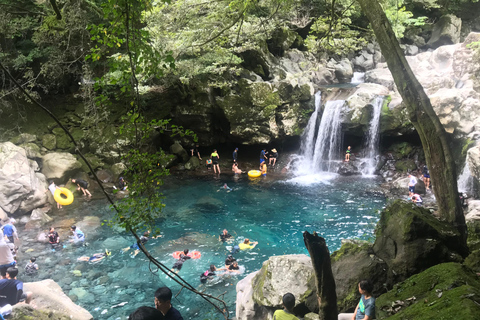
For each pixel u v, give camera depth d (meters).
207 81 21.22
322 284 3.88
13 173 15.74
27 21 17.09
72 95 22.69
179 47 15.18
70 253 12.95
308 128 22.73
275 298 7.37
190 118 22.09
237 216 16.06
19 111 20.62
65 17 15.16
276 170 22.59
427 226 6.98
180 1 13.02
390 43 7.65
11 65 19.28
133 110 4.21
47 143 20.09
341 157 22.11
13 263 9.26
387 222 7.58
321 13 20.53
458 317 3.45
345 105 21.16
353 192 18.42
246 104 21.22
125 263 12.30
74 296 10.38
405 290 5.29
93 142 20.62
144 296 10.48
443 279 4.93
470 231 9.94
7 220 14.99
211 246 13.38
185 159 23.12
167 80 19.92
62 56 18.33
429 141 7.86
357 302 6.67
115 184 19.61
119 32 3.96
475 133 17.45
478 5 29.00
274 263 8.06
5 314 5.89
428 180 18.48
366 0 7.74
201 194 18.78
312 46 13.85
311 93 21.91
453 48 22.50
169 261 12.38
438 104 17.89
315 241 3.86
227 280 11.17
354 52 28.70
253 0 9.70
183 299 10.32
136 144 4.34
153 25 14.72
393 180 19.75
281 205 17.12
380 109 20.59
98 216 16.09
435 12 29.25
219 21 14.33
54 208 16.95
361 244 7.90
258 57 22.92
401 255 6.88
